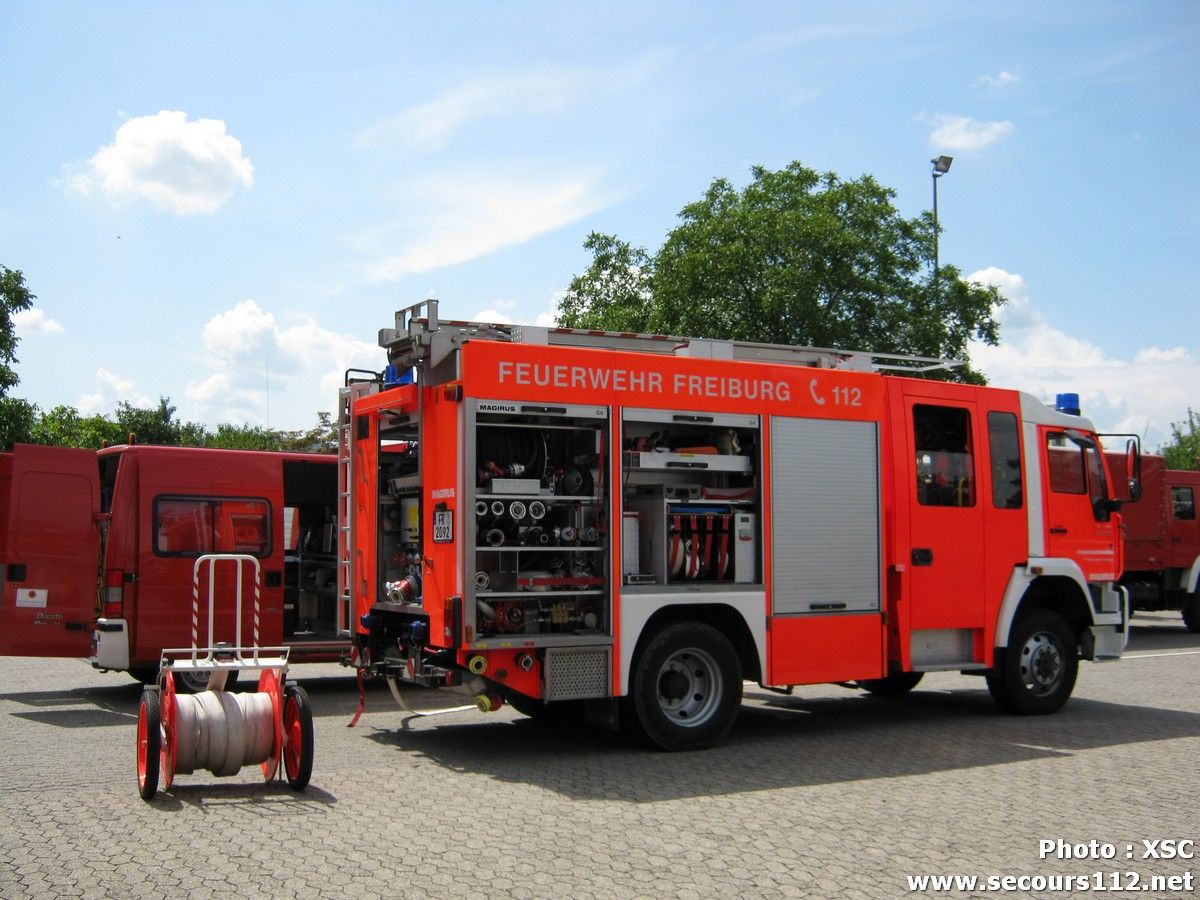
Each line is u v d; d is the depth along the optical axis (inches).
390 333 349.7
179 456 479.2
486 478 323.0
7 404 1258.6
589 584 336.5
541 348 331.3
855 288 1137.4
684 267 1146.7
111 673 567.8
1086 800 281.9
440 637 322.7
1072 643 434.9
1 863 217.0
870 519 386.3
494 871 215.8
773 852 231.1
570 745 357.7
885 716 424.2
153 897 197.0
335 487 546.9
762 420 367.9
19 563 444.1
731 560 362.6
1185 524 802.2
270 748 285.6
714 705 349.7
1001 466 420.8
